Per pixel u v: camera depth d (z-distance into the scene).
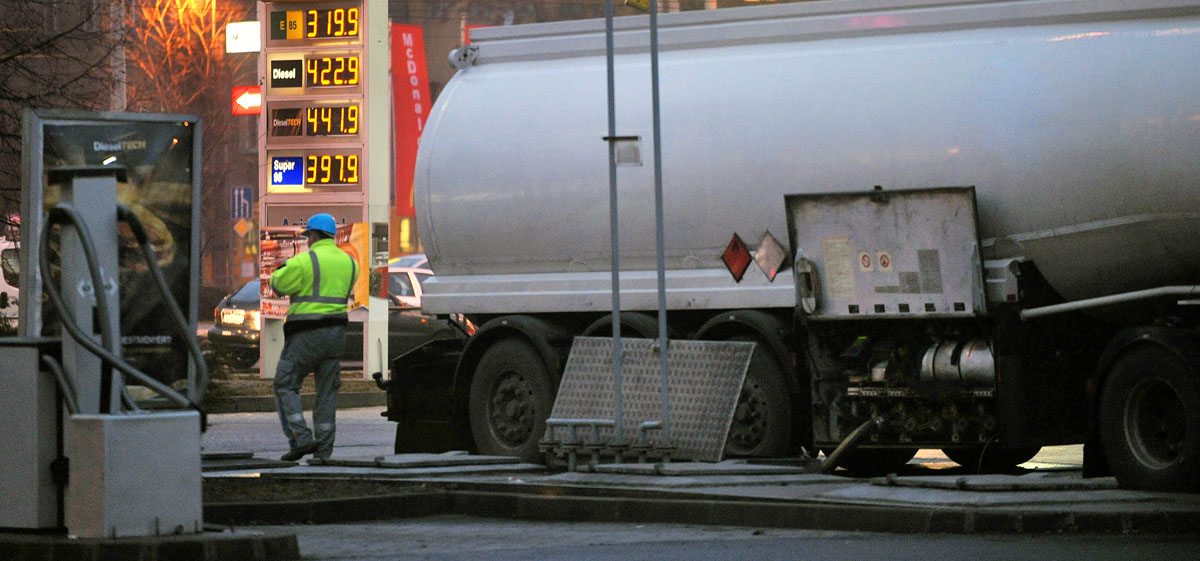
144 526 22.03
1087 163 31.42
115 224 22.62
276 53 66.88
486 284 39.47
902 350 32.97
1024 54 32.66
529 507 29.61
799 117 34.62
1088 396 30.47
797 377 33.97
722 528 27.19
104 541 21.42
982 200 32.44
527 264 38.78
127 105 71.00
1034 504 25.72
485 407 38.78
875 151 33.62
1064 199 31.67
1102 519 24.53
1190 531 24.27
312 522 28.73
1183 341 26.88
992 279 32.34
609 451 34.41
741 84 35.56
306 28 66.69
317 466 35.56
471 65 40.41
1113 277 31.89
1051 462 39.50
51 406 22.55
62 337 22.38
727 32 36.34
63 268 22.39
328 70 66.44
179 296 24.58
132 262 24.19
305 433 37.72
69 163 23.78
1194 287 28.94
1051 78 32.06
